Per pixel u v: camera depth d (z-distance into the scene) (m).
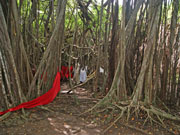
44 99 4.74
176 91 5.11
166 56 4.87
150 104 4.20
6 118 3.73
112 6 5.34
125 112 4.21
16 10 4.19
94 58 8.77
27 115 3.94
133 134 3.33
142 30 5.36
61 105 4.89
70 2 6.48
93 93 6.63
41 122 3.69
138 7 4.39
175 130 3.48
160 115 3.88
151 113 3.95
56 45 5.15
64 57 9.99
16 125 3.48
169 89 5.03
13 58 4.08
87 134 3.26
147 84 4.40
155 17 4.12
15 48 4.34
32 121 3.70
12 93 4.41
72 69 10.16
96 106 4.49
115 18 5.34
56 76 5.42
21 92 4.38
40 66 4.57
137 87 4.29
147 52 4.19
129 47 5.01
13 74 4.13
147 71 4.38
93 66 9.16
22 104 4.18
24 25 5.15
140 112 4.23
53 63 5.29
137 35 5.29
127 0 5.06
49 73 5.22
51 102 5.09
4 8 4.44
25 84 4.71
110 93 4.63
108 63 5.96
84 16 6.65
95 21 6.83
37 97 4.81
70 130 3.38
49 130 3.36
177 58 4.85
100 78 7.62
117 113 4.18
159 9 4.12
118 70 4.62
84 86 8.34
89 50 9.34
